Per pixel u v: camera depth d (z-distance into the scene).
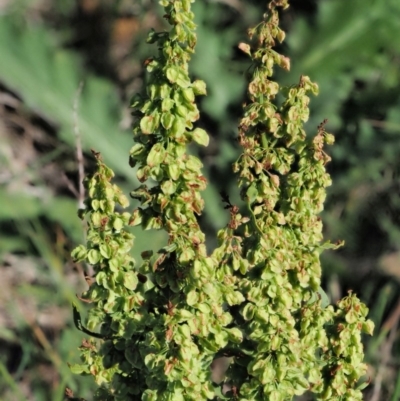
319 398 0.46
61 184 0.85
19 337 0.73
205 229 0.83
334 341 0.45
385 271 0.77
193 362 0.44
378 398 0.63
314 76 0.85
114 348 0.47
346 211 0.82
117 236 0.45
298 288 0.45
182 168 0.43
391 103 0.85
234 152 0.84
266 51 0.44
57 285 0.74
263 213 0.44
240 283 0.45
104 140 0.85
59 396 0.59
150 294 0.46
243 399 0.45
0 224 0.81
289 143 0.44
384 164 0.83
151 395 0.45
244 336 0.47
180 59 0.43
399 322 0.69
